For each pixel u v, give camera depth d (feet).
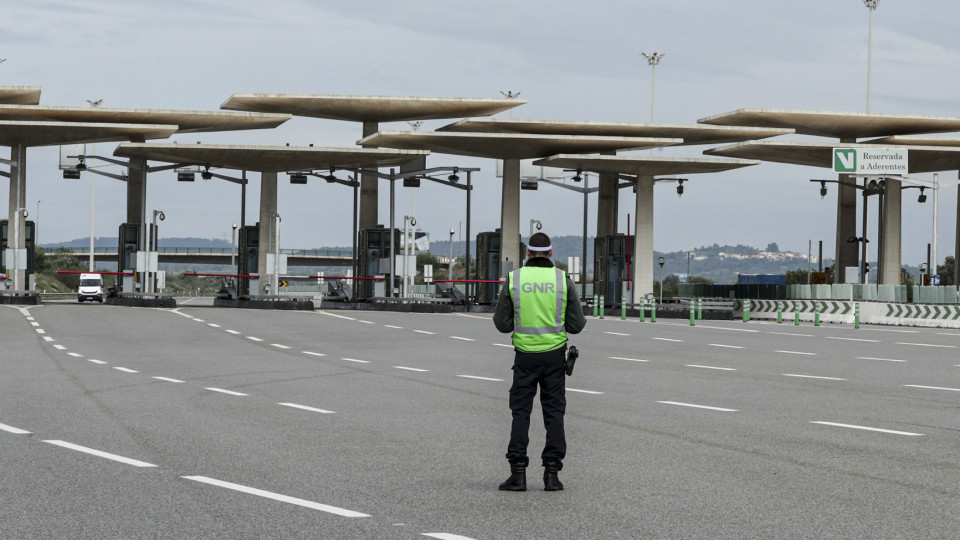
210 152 241.76
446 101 267.59
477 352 110.01
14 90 248.52
